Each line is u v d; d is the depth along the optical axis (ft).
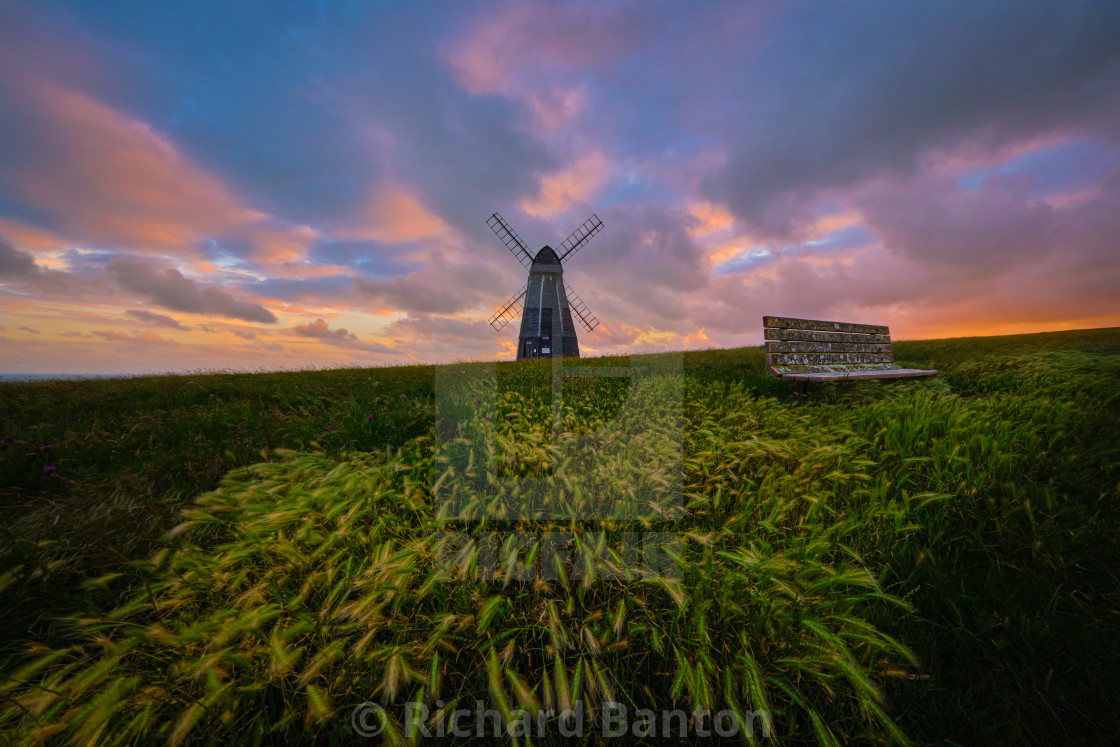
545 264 62.69
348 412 16.21
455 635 5.49
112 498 8.80
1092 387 18.88
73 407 18.71
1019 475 9.89
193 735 4.61
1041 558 7.36
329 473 8.59
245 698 4.90
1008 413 14.38
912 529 7.38
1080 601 6.68
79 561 6.91
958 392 21.17
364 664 5.19
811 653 5.13
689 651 5.42
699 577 6.09
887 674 5.35
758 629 5.38
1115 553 7.57
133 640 4.60
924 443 11.31
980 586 7.00
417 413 15.05
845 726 5.13
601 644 5.42
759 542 6.99
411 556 6.05
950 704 5.32
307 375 31.17
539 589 6.14
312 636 5.41
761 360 30.14
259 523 6.62
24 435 13.96
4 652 5.74
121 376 31.27
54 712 4.32
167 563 6.61
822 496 8.21
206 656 4.73
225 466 11.21
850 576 5.61
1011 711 5.20
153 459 11.66
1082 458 10.93
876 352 25.39
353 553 6.75
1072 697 5.35
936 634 6.22
